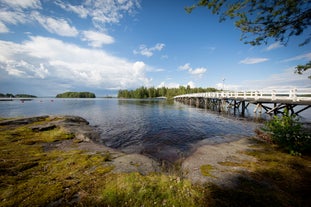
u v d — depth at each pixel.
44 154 6.48
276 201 3.41
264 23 5.01
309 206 3.24
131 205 3.06
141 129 13.96
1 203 3.26
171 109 31.02
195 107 35.34
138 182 3.77
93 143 9.05
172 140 10.48
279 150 6.79
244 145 7.94
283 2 4.40
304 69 5.67
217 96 25.22
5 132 9.84
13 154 6.34
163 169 5.64
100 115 23.50
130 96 138.38
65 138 9.64
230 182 4.34
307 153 6.24
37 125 11.98
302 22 4.74
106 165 5.43
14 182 4.12
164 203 3.10
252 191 3.83
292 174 4.67
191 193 3.54
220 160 6.14
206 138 10.59
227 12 5.15
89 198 3.39
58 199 3.42
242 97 18.80
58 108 37.28
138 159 6.33
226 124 14.93
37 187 3.89
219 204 3.25
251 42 5.68
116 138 11.31
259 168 5.18
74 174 4.66
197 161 6.18
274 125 7.25
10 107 40.03
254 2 4.71
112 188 3.62
